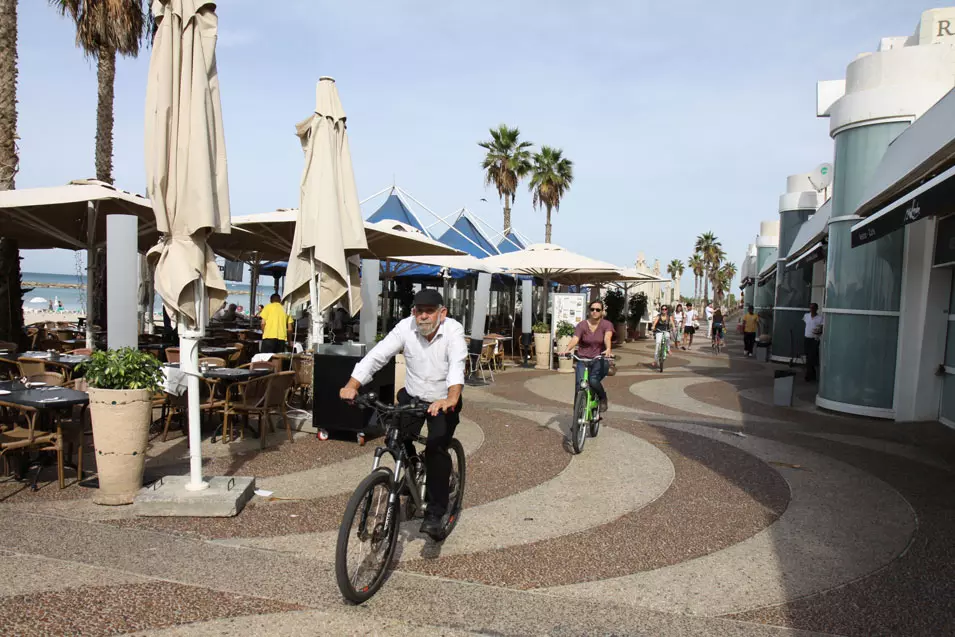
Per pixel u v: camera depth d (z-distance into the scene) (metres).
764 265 27.16
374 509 3.70
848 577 4.09
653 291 43.72
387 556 3.83
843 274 10.12
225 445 7.12
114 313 5.69
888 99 9.48
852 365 9.97
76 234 10.55
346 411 7.30
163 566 3.96
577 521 5.04
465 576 3.99
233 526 4.68
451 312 22.89
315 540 4.47
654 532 4.84
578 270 16.73
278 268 21.55
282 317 11.53
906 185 7.66
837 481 6.32
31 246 12.88
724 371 17.17
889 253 9.61
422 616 3.46
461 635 3.28
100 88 16.56
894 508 5.51
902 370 9.50
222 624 3.29
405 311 21.44
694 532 4.85
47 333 14.07
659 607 3.65
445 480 4.09
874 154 9.70
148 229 10.27
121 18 15.39
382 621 3.39
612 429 8.62
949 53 9.41
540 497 5.64
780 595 3.83
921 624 3.49
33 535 4.38
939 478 6.47
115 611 3.37
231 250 15.97
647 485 6.05
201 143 4.92
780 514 5.30
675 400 11.55
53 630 3.15
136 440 5.01
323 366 7.38
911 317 9.45
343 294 7.92
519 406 10.38
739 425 9.18
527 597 3.73
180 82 4.98
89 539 4.34
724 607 3.66
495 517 5.09
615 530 4.86
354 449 7.10
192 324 5.08
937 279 9.28
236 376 7.12
